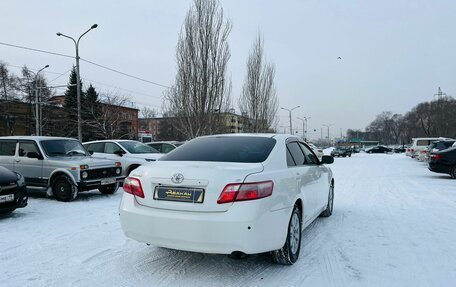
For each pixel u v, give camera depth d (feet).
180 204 11.71
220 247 11.16
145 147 42.68
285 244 13.03
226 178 11.48
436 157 47.62
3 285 11.63
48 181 28.68
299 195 14.20
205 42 68.95
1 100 155.22
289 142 16.02
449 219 21.68
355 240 17.07
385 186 38.88
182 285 11.76
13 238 17.17
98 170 29.60
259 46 112.06
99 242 16.57
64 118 152.15
